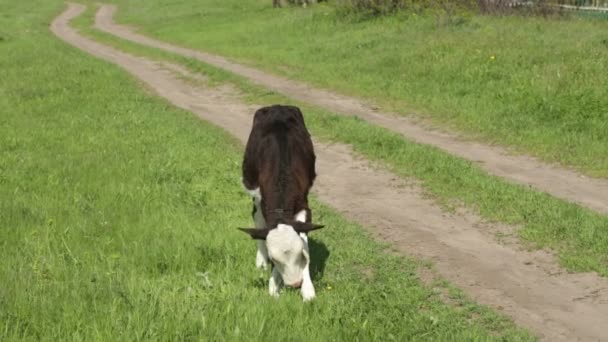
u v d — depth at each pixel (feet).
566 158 39.11
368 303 21.08
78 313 18.40
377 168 38.45
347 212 31.71
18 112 53.42
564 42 62.28
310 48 82.17
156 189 32.45
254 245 25.34
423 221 30.25
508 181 35.60
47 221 26.84
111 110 53.57
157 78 75.20
